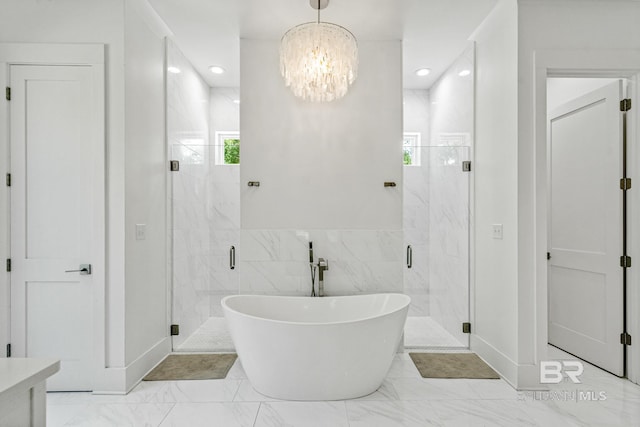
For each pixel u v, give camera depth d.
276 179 2.93
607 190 2.56
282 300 2.77
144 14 2.53
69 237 2.28
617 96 2.48
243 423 1.94
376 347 2.18
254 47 2.94
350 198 2.95
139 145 2.48
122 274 2.28
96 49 2.27
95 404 2.13
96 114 2.27
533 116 2.33
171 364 2.73
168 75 2.90
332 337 2.09
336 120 2.95
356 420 1.97
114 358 2.27
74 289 2.28
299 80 2.48
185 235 3.29
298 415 2.02
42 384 0.87
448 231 3.29
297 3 2.49
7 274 2.26
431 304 3.35
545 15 2.34
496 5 2.53
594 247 2.68
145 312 2.57
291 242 2.92
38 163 2.28
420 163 3.38
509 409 2.09
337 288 2.93
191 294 3.29
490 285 2.70
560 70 2.37
